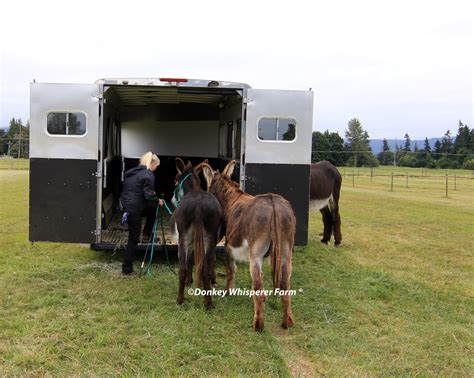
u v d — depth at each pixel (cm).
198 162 1096
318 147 5869
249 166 692
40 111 661
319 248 917
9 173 2989
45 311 521
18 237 922
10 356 415
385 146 9450
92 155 666
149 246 709
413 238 1063
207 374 400
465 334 502
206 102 1026
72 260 742
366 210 1552
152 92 828
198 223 529
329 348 459
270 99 690
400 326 521
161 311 533
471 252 925
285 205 490
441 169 5566
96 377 385
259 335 476
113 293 585
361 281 686
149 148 1123
